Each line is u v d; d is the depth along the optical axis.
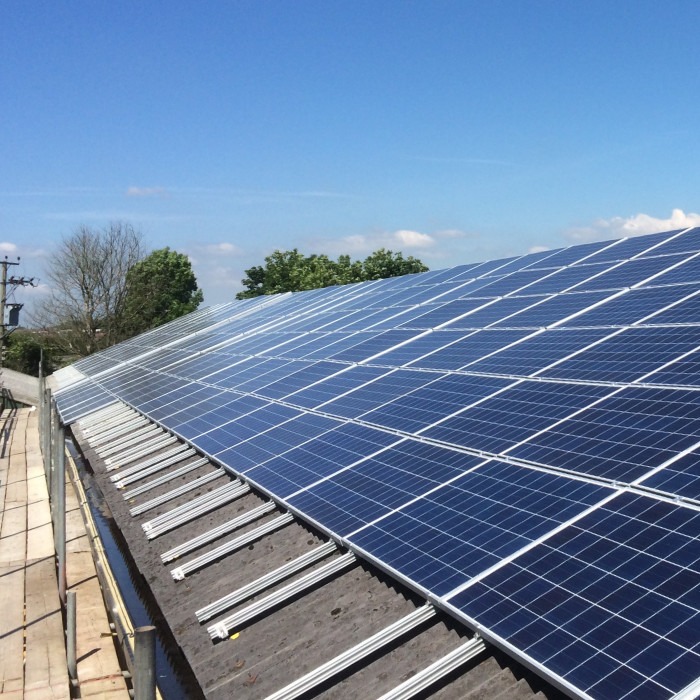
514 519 10.56
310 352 27.19
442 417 15.49
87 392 40.28
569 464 11.45
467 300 26.05
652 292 18.47
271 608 11.83
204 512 16.42
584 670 7.35
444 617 9.97
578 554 9.19
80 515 28.77
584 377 14.77
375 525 12.03
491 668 8.80
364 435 16.20
